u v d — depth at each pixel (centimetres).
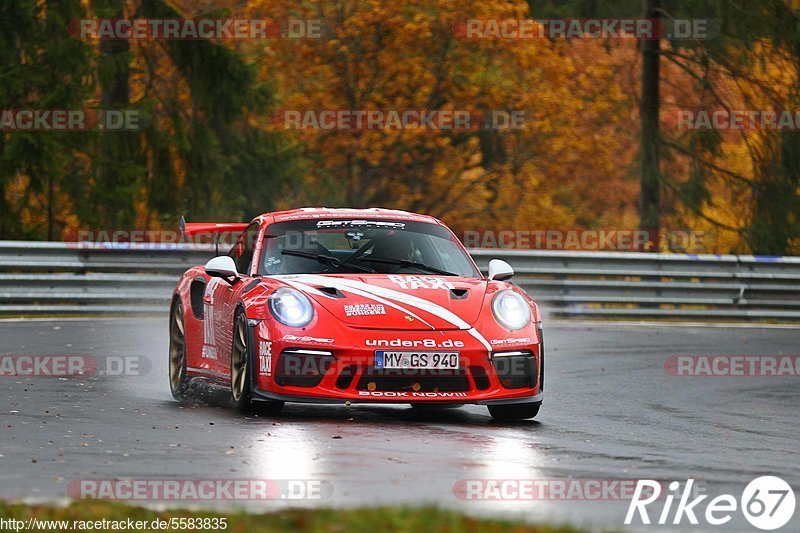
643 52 9275
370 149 10569
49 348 4531
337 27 10438
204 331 3312
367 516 1705
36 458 2280
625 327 6081
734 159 10100
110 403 3194
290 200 11156
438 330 2844
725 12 8488
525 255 6450
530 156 11069
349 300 2895
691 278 6638
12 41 8906
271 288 2961
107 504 1803
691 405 3425
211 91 9338
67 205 9419
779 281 6694
